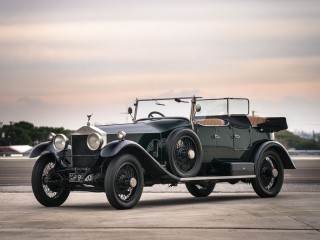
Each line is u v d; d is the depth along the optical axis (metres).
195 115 10.30
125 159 8.92
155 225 7.02
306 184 14.57
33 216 8.02
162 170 9.37
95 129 9.31
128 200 8.98
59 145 9.57
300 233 6.38
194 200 10.40
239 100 11.01
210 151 10.40
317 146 78.00
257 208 8.80
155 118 10.52
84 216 7.97
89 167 9.35
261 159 10.86
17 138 114.12
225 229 6.68
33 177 9.46
